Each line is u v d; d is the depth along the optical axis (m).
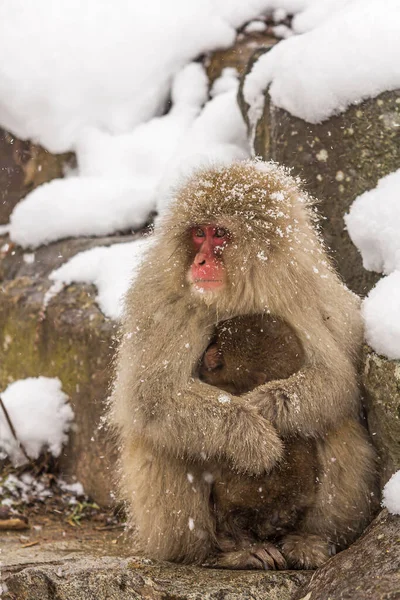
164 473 7.58
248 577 7.11
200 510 7.59
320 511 7.57
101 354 9.87
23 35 12.68
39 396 10.51
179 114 12.12
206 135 11.24
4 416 10.55
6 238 12.16
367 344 7.57
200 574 7.25
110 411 8.73
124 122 12.29
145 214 11.28
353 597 6.36
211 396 7.39
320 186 9.22
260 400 7.39
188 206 7.55
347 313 7.62
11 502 9.84
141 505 7.74
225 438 7.29
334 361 7.36
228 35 12.40
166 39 12.50
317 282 7.49
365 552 6.79
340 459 7.47
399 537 6.73
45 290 10.95
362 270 8.91
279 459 7.29
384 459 7.45
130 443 7.89
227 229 7.43
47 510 9.77
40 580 7.15
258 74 10.30
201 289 7.34
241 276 7.36
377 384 7.33
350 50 9.15
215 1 12.63
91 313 10.19
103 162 11.92
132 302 7.78
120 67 12.44
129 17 12.62
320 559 7.38
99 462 9.90
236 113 11.23
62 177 12.52
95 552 8.28
